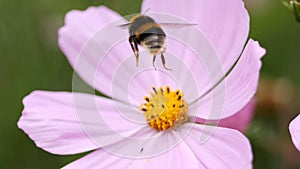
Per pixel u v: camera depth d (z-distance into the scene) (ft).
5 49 1.35
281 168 1.23
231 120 0.97
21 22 1.36
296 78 1.34
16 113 1.33
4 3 1.35
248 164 0.81
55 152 0.93
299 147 0.78
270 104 1.22
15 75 1.35
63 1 1.35
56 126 0.95
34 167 1.29
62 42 1.02
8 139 1.30
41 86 1.35
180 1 0.97
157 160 0.91
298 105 1.24
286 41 1.37
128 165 0.91
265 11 1.40
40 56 1.36
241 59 0.87
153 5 0.99
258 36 1.38
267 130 1.22
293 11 0.93
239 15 0.90
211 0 0.94
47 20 1.36
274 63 1.36
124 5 1.34
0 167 1.30
